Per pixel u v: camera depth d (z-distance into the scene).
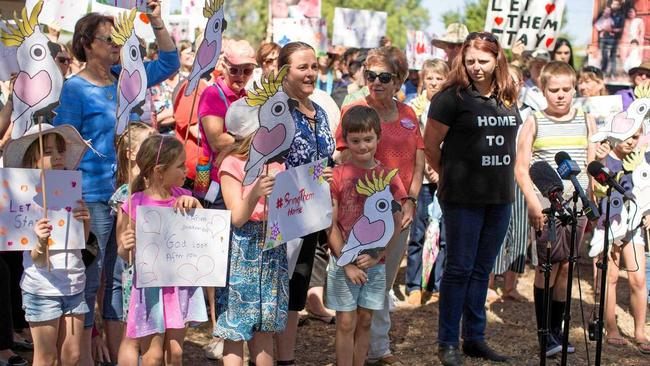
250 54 5.05
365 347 4.89
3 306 4.85
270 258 4.27
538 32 9.22
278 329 4.30
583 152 5.60
